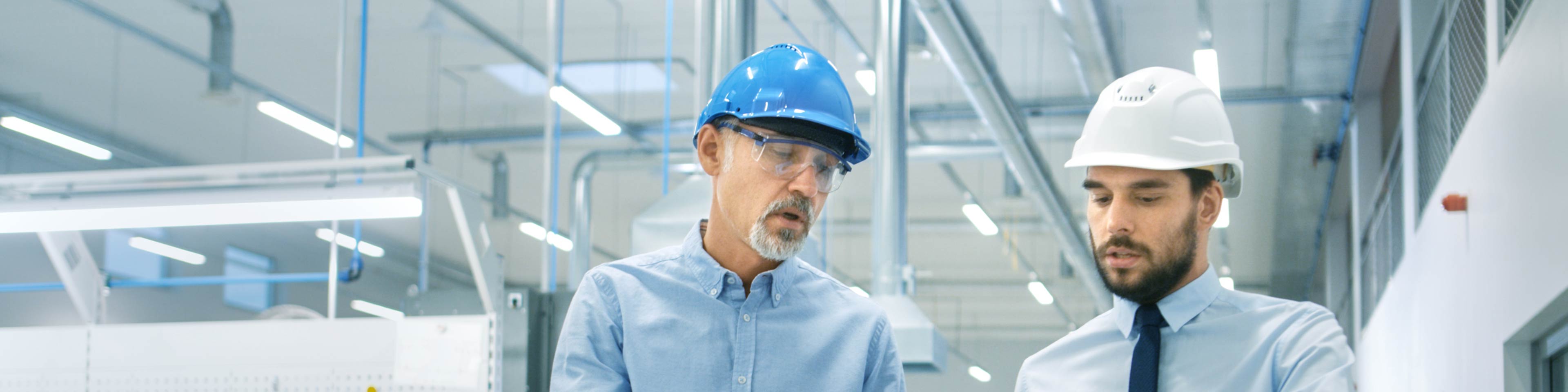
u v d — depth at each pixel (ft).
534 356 9.92
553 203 14.28
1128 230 5.16
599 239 38.50
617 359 4.96
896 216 12.84
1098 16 20.80
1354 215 26.55
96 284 11.32
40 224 9.14
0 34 22.56
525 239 41.16
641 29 22.24
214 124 28.25
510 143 29.76
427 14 21.61
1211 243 37.29
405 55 24.07
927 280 47.88
